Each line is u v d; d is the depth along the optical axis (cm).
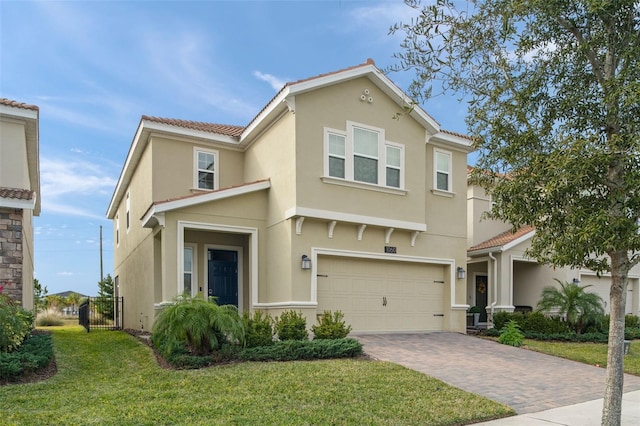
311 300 1334
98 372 945
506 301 1897
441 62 690
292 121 1345
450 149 1709
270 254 1433
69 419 621
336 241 1398
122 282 2161
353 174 1415
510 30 647
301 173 1323
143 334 1463
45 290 3023
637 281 2338
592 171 532
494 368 1055
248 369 917
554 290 1773
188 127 1539
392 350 1193
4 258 1224
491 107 677
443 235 1639
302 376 862
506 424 679
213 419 630
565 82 647
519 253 1956
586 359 1238
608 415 570
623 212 535
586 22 618
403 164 1512
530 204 595
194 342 995
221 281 1559
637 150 508
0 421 607
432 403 745
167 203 1280
